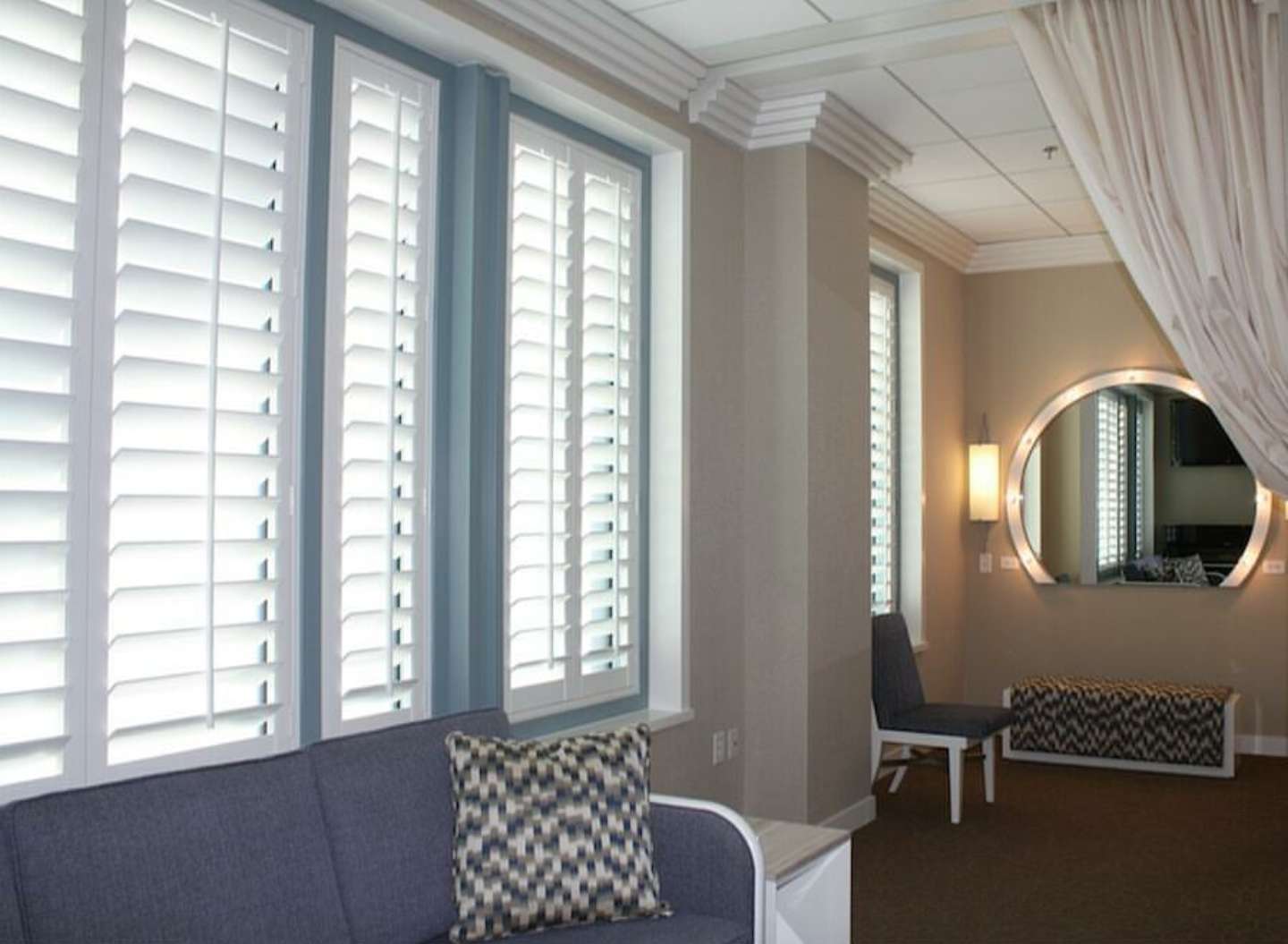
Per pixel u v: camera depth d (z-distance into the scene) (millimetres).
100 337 2371
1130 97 3496
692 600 4328
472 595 3262
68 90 2324
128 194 2422
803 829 3051
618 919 2533
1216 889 4156
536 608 3633
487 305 3385
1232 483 6586
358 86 3012
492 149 3426
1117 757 6094
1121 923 3820
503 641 3441
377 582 3033
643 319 4262
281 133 2758
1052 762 6250
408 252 3135
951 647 6840
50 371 2293
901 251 6211
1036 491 7000
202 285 2559
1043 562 6973
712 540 4465
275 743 2736
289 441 2785
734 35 3998
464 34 3195
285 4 2812
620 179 4121
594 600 3941
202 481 2568
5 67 2223
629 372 4109
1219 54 3416
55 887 1891
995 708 5383
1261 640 6500
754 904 2590
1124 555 6801
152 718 2473
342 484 2930
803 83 4430
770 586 4645
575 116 3857
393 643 3072
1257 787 5656
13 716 2236
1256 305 3357
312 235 2854
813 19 3861
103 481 2375
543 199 3697
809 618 4586
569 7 3559
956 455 6973
